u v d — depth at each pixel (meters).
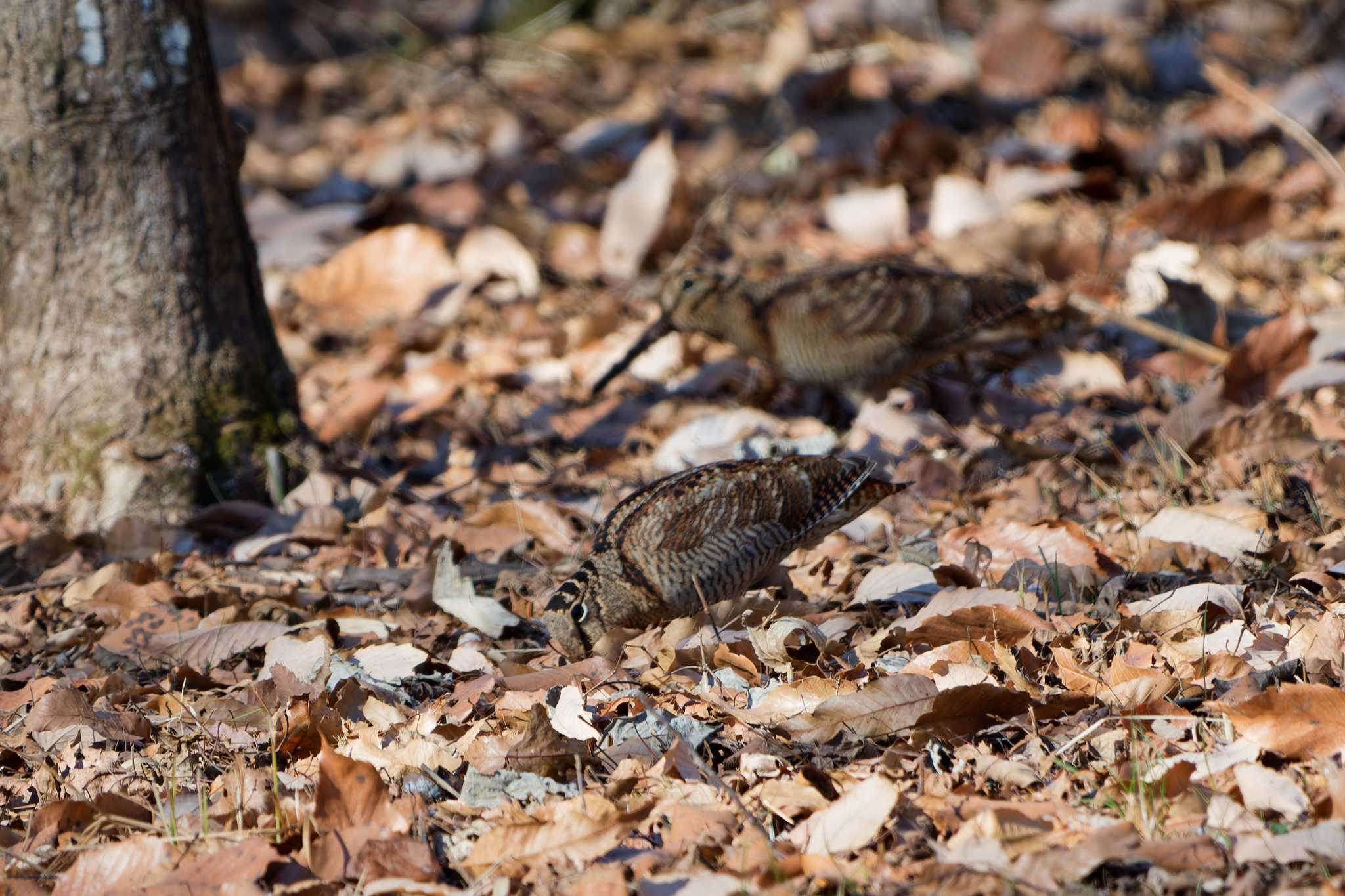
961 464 11.07
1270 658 7.38
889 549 9.98
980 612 7.79
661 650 8.20
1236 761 6.39
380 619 9.40
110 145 10.91
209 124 11.31
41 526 11.14
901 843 6.08
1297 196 16.36
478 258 16.73
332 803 6.47
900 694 6.95
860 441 11.89
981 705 6.91
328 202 20.14
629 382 14.19
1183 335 12.98
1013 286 12.72
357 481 11.52
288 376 12.14
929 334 12.50
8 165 10.99
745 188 19.02
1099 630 8.06
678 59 24.83
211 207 11.34
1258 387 11.46
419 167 21.08
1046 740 6.80
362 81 26.53
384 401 13.12
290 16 29.03
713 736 7.14
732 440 12.20
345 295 16.25
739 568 8.89
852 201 17.25
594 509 11.13
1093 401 12.52
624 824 6.24
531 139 21.72
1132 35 21.67
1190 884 5.54
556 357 14.85
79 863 6.19
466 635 9.05
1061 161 17.80
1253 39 21.08
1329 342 12.02
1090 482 10.66
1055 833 5.86
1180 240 15.34
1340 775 5.91
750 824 6.21
